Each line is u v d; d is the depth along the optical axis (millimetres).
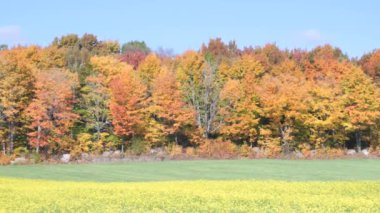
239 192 28031
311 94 72938
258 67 84938
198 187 31531
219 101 74812
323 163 63000
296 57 104062
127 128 67750
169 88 69750
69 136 66812
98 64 79500
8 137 64750
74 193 27188
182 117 69188
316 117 73688
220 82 79438
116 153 67938
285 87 71750
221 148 71062
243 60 85188
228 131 72625
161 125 70250
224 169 55438
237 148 72562
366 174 50469
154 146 71875
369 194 27922
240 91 73000
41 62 83062
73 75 70812
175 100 69750
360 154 73875
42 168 54812
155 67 81625
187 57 82312
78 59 91125
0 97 62375
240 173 51438
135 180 44812
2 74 64312
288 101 70625
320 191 29234
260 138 74062
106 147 69750
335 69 87812
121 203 23047
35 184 34875
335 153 73125
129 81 69188
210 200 24203
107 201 23688
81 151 66750
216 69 82875
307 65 91812
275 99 70750
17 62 66250
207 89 75375
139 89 69250
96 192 27812
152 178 46750
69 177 46875
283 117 74312
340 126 75188
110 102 67812
